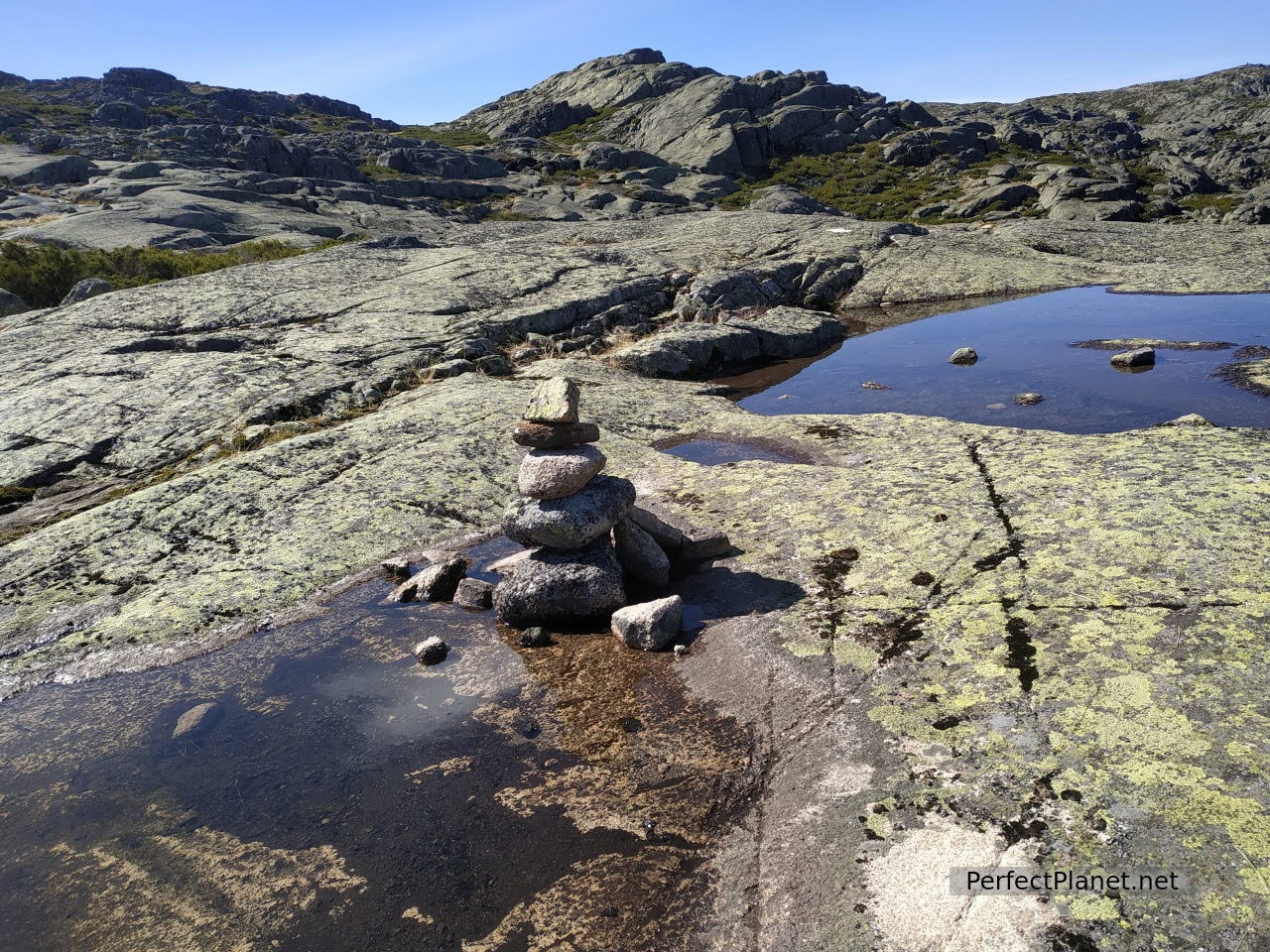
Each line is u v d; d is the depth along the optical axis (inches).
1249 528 345.1
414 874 238.7
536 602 373.4
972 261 1526.8
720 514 475.5
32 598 437.7
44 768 310.7
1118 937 183.0
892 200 3531.0
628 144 4822.8
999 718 261.3
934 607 334.6
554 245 1708.9
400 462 580.1
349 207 2827.3
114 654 384.8
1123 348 924.0
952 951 187.9
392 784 279.7
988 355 976.3
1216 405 688.4
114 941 226.8
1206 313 1066.7
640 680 324.8
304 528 494.3
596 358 1037.2
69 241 1905.8
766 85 5059.1
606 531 390.6
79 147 3683.6
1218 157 4296.3
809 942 198.8
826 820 235.6
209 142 4173.2
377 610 410.6
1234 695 250.2
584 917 217.2
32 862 261.6
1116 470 436.1
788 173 4082.2
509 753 289.9
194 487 553.0
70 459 669.9
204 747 312.5
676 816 249.6
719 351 1088.8
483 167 4087.1
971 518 409.1
